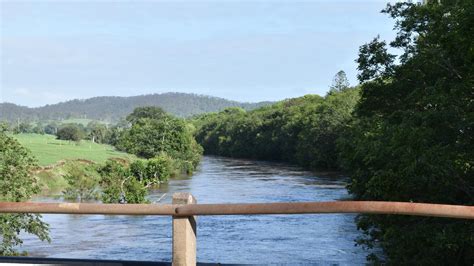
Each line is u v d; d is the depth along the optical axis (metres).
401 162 19.09
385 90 26.83
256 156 121.44
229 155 135.62
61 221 37.16
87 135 165.38
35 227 23.67
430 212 3.86
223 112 192.12
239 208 4.09
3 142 23.84
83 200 49.28
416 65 23.59
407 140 18.69
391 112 27.39
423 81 24.30
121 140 115.81
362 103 29.22
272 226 34.62
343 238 30.66
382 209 3.89
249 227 34.41
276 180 63.41
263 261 25.41
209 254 27.02
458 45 19.75
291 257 26.17
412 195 19.36
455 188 18.98
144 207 4.27
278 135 112.12
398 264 19.00
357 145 25.55
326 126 85.50
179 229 4.30
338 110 87.12
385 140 20.84
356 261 25.22
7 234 22.94
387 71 27.02
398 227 18.75
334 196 46.75
